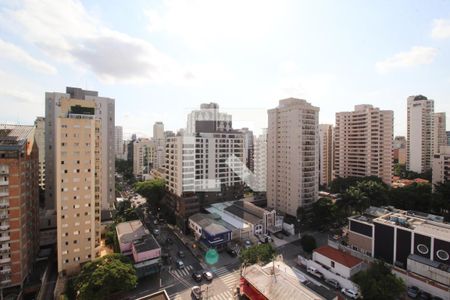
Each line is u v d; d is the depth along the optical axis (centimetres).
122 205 9575
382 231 5788
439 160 10250
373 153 12062
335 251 5794
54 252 6512
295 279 4762
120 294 4731
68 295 4931
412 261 5059
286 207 9462
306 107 9081
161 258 6338
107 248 6956
